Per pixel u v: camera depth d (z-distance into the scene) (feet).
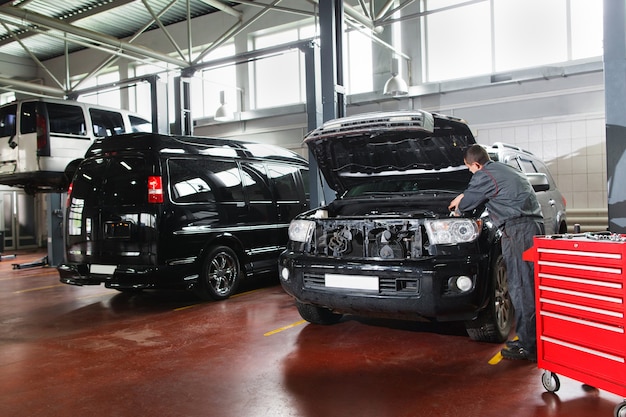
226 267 20.53
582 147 31.32
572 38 32.63
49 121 27.66
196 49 49.67
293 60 45.01
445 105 36.17
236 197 21.08
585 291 9.08
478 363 11.85
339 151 16.20
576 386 10.29
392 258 12.96
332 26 21.12
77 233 19.45
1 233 46.96
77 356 13.24
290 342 14.01
